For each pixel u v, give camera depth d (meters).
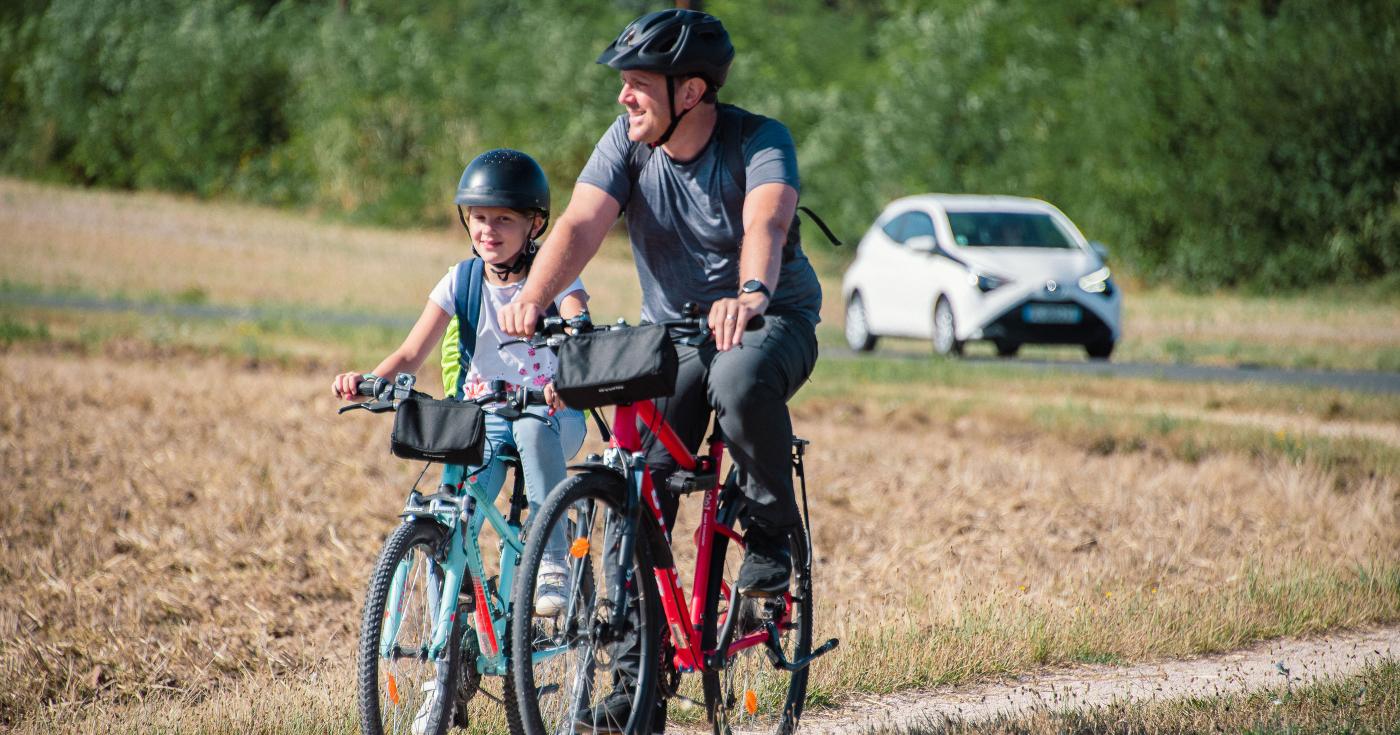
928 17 138.12
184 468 36.16
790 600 18.36
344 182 149.75
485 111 146.50
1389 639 23.97
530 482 17.30
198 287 88.38
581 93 142.75
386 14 190.12
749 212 15.67
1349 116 105.31
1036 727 18.36
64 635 23.33
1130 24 119.88
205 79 159.62
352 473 36.62
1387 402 48.81
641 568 15.82
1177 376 57.31
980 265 64.44
